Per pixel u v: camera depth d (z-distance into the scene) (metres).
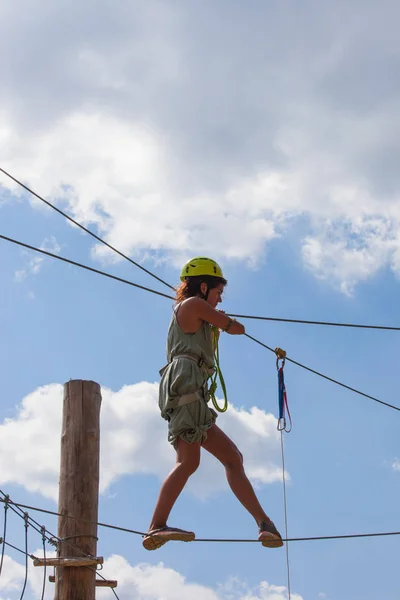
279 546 6.28
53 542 7.43
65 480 7.74
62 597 7.35
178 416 6.32
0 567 6.64
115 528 6.14
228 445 6.50
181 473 6.27
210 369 6.54
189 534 6.09
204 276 6.68
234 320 6.45
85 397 8.02
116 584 7.89
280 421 7.05
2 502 6.21
